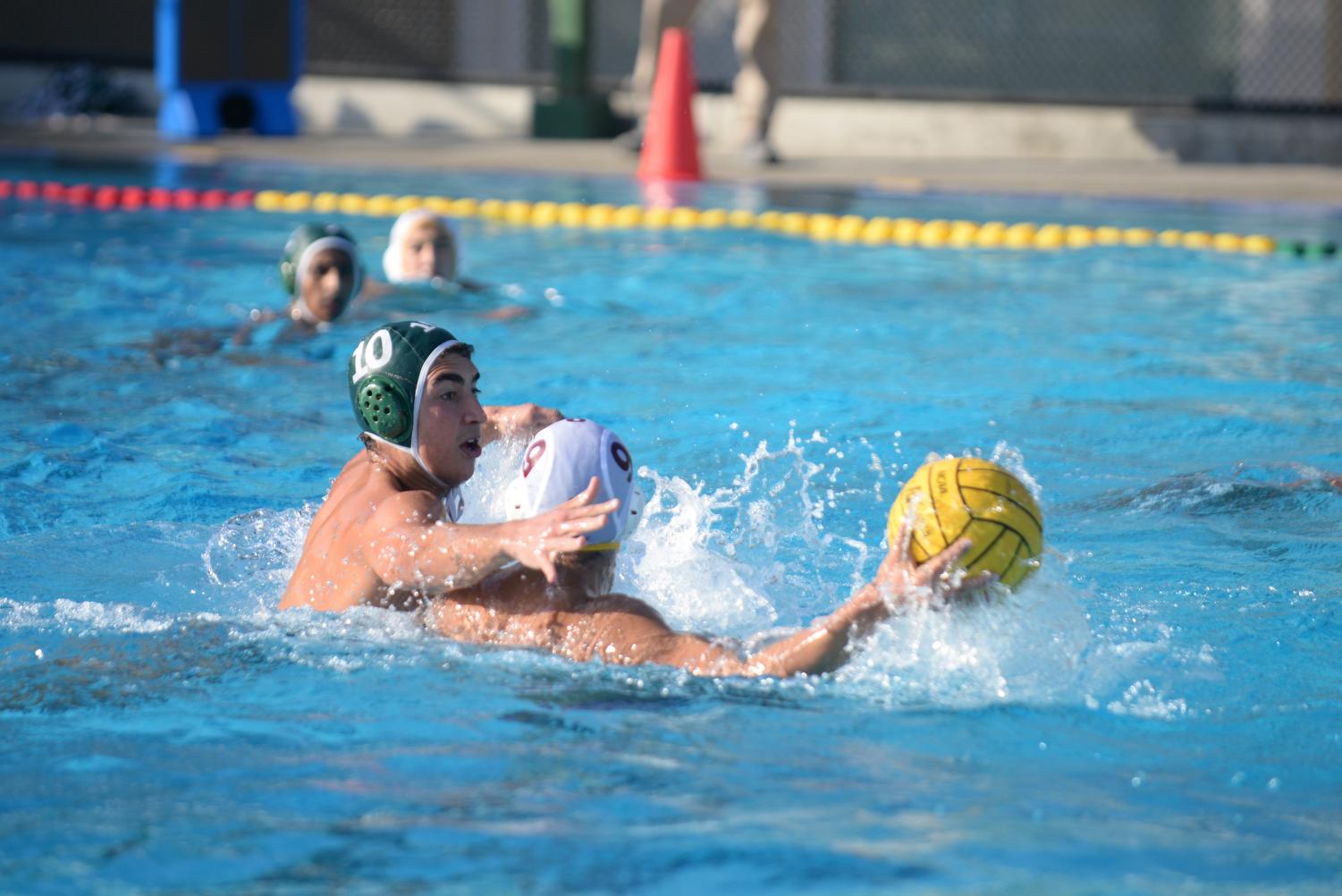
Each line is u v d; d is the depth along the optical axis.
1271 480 16.78
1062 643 11.39
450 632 11.55
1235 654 11.62
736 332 25.45
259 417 19.73
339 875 7.68
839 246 36.66
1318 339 25.19
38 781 9.03
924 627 10.86
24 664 11.15
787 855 7.94
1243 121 59.34
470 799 8.73
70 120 63.62
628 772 9.17
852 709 10.32
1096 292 30.06
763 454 17.83
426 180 48.66
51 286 28.92
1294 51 67.56
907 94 61.44
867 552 14.45
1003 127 60.84
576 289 29.47
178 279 30.11
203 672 10.93
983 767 9.39
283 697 10.47
